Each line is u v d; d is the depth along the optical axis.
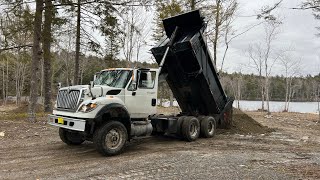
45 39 12.71
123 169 6.31
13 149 8.10
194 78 10.37
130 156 7.62
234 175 5.90
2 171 6.06
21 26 12.10
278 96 80.75
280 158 7.64
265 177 5.77
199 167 6.51
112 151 7.53
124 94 8.27
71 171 6.14
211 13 18.78
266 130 13.02
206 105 11.23
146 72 8.87
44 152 7.88
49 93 18.78
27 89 51.56
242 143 9.88
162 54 9.98
